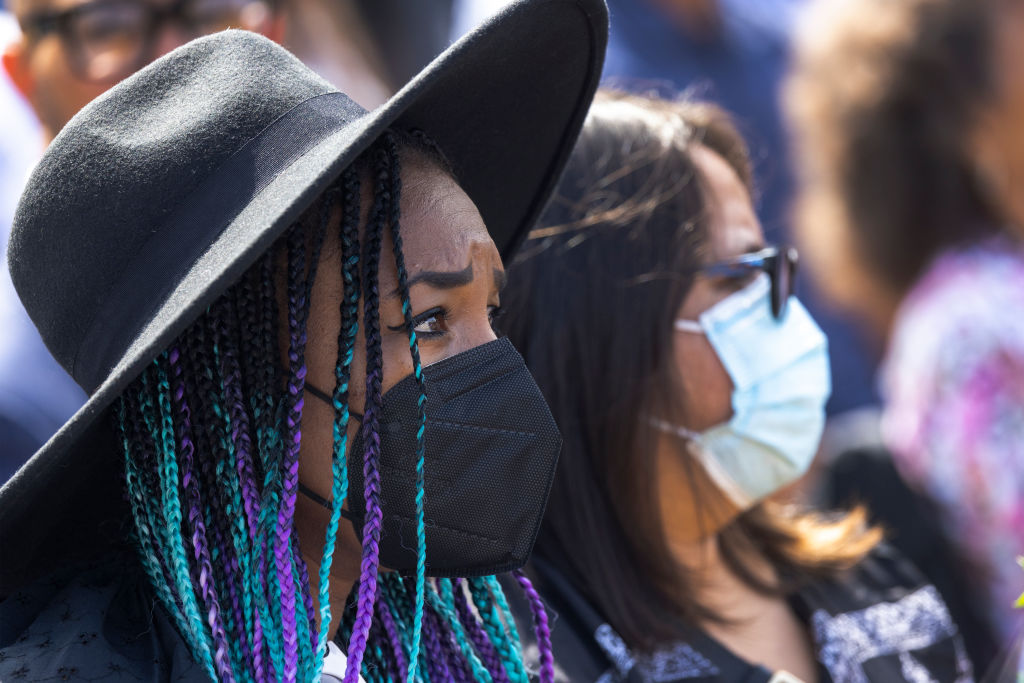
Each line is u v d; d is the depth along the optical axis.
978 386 7.65
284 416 3.86
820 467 9.05
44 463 3.61
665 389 5.99
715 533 6.51
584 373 5.96
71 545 4.27
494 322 4.61
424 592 4.39
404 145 4.21
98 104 4.03
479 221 4.21
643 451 5.95
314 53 8.98
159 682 3.81
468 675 4.54
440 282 4.02
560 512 5.93
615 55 11.58
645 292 5.98
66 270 3.90
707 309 6.18
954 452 7.70
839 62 9.16
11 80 7.33
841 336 10.96
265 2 7.51
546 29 4.32
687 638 5.91
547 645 4.45
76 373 4.00
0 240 7.88
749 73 11.47
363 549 3.79
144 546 3.96
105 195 3.85
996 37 8.58
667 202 6.10
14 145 8.20
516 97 4.61
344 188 3.95
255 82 3.95
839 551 6.81
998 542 7.54
